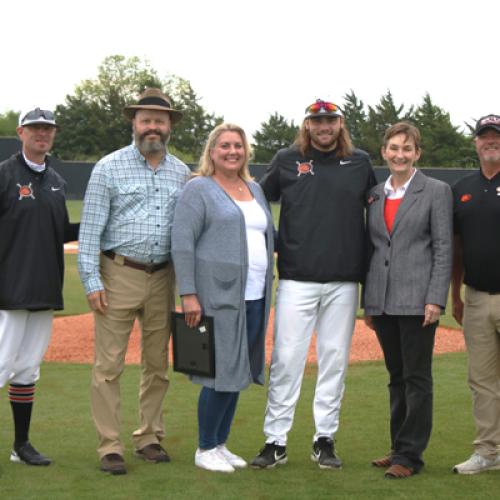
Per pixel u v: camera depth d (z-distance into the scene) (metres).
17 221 4.79
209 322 4.69
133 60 67.38
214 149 4.85
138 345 8.90
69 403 6.56
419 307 4.73
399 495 4.38
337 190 4.90
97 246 4.85
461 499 4.32
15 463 4.96
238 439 5.59
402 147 4.79
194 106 66.00
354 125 60.03
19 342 4.88
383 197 4.91
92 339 9.34
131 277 4.89
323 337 5.02
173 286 5.10
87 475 4.71
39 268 4.83
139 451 5.12
